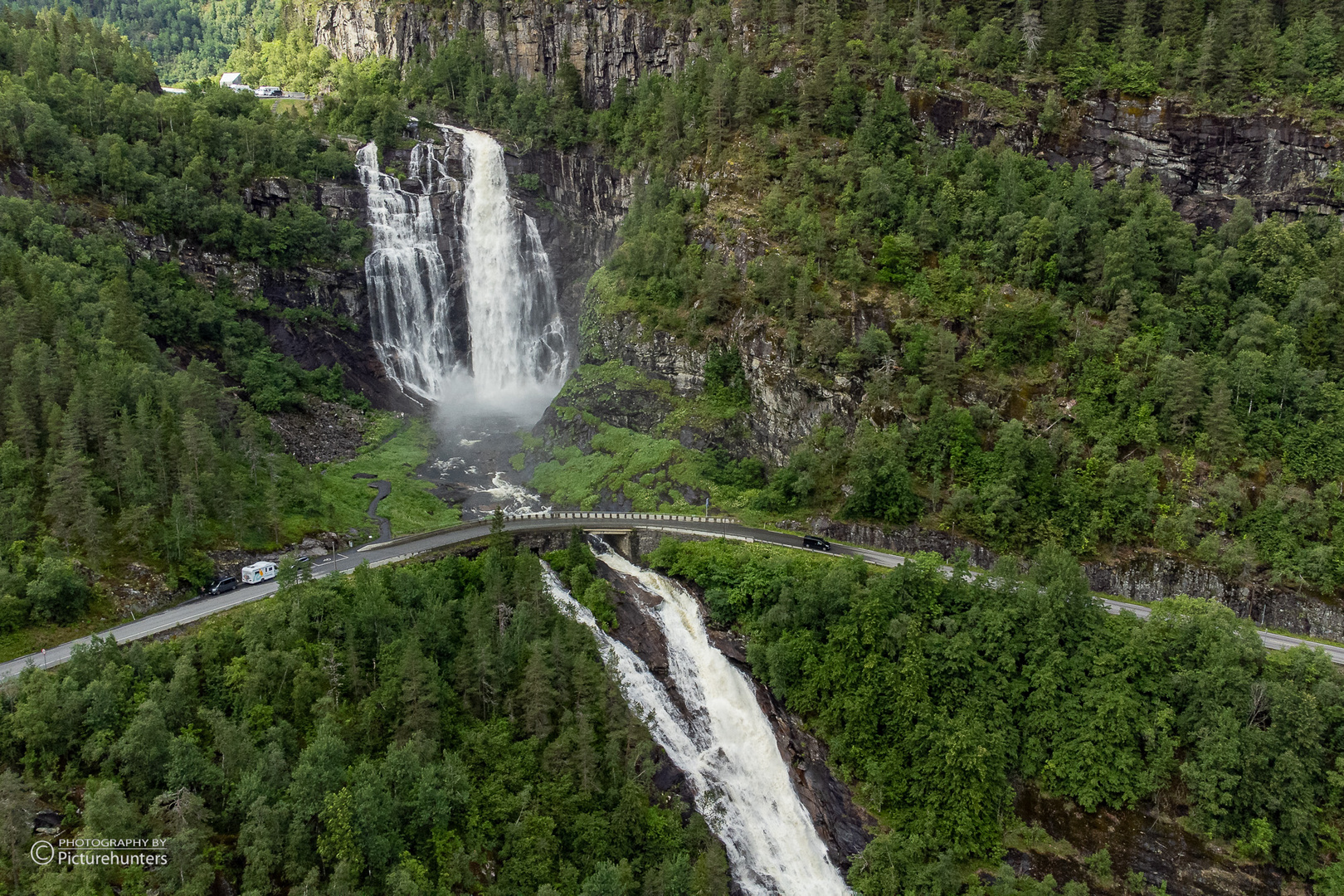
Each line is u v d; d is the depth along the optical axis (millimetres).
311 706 79812
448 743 83625
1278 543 104562
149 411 102500
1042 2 160750
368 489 129000
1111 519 108375
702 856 85375
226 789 71250
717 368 137625
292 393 142375
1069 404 117312
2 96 137125
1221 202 140000
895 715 92125
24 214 125875
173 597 91688
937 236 134000
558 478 135875
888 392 122812
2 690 70625
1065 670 92500
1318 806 84938
